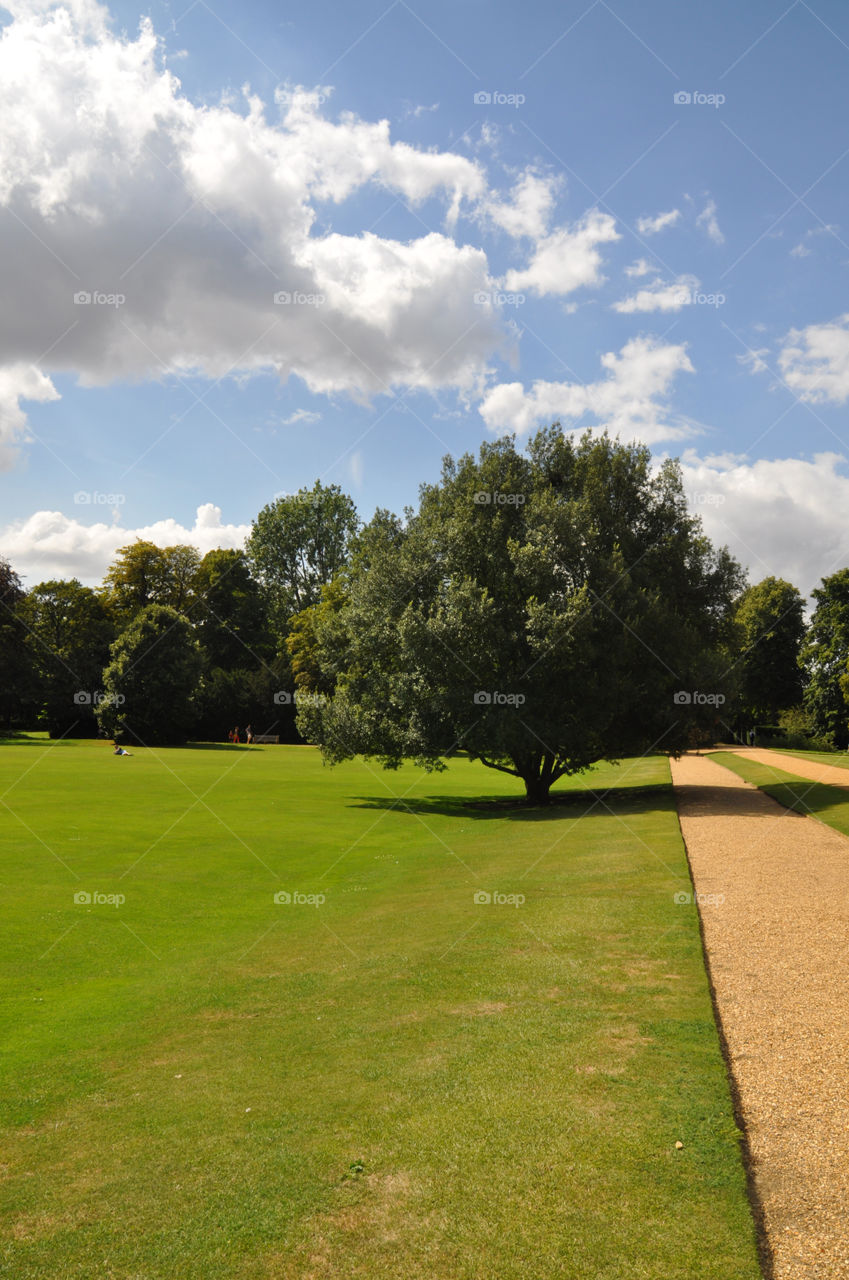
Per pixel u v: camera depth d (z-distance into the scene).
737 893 15.91
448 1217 5.88
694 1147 6.55
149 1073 9.46
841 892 15.67
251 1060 9.51
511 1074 8.16
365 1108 7.75
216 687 100.25
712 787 41.34
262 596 116.56
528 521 36.16
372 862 23.97
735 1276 5.09
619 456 38.47
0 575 93.06
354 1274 5.36
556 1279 5.18
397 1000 10.98
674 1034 8.88
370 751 41.00
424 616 37.66
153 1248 5.82
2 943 15.59
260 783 48.69
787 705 98.25
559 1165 6.43
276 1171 6.72
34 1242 6.05
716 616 40.38
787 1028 9.04
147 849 25.59
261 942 15.50
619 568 34.28
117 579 106.56
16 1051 10.42
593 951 12.35
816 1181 6.11
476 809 37.44
